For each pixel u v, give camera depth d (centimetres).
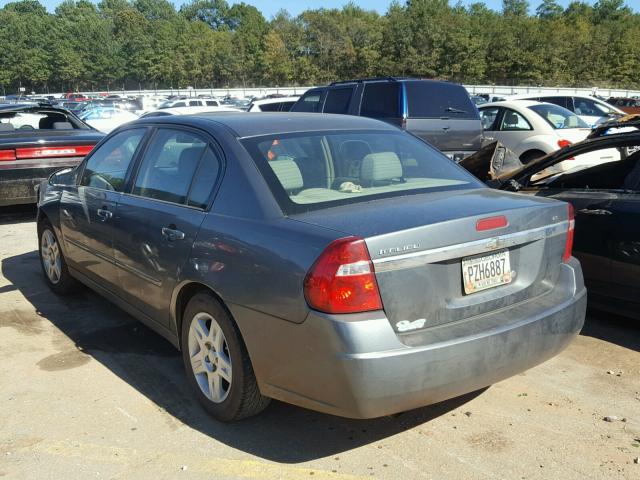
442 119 1016
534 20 8419
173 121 407
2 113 918
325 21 9350
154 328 396
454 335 279
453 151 1039
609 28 8250
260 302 288
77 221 478
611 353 427
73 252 498
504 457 304
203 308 330
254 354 297
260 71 9862
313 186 328
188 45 10169
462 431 329
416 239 272
